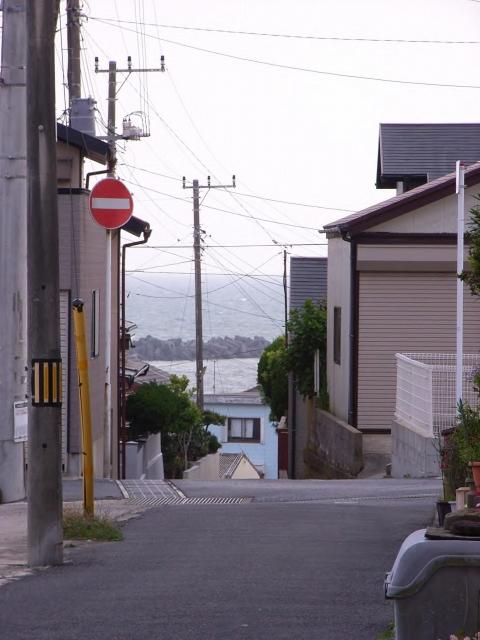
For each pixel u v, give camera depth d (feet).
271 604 89.66
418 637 53.11
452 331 276.62
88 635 79.10
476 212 124.06
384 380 277.03
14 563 115.03
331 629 79.87
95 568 110.11
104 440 231.30
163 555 118.21
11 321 175.83
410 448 224.94
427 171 332.19
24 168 175.63
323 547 123.13
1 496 176.45
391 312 277.03
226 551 120.57
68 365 230.07
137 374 364.99
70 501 172.96
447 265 273.95
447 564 52.80
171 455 391.65
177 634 78.79
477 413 160.15
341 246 296.30
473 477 127.95
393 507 166.91
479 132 345.51
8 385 176.35
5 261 175.11
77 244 231.91
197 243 449.48
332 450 291.79
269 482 214.48
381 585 98.37
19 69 173.06
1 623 83.87
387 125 348.38
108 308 232.94
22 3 172.76
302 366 333.62
